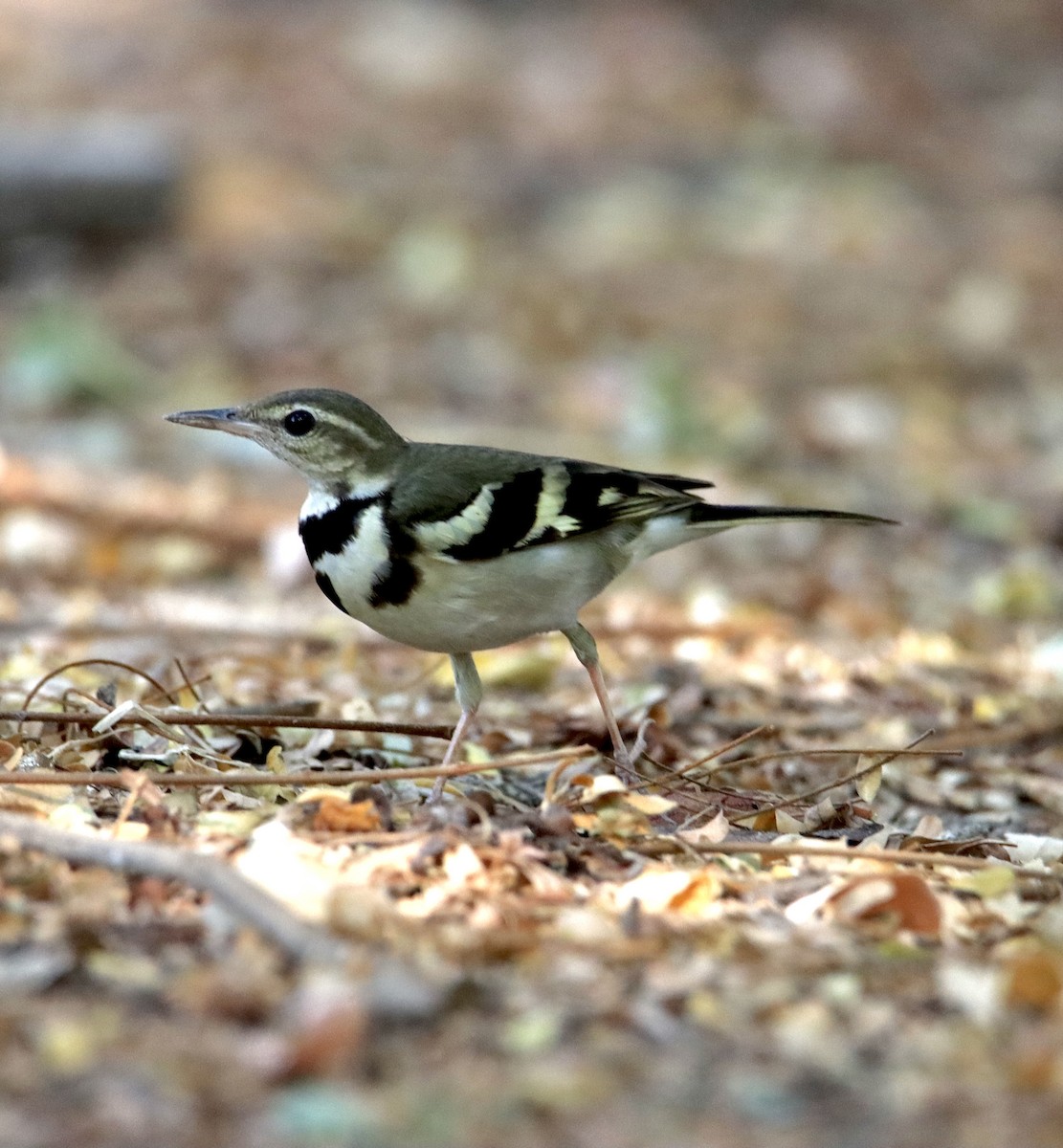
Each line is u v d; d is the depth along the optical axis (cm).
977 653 1544
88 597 1588
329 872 863
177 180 2525
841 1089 703
